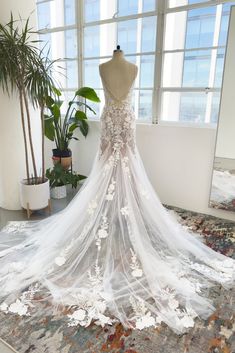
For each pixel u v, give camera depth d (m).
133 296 1.74
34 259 2.04
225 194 2.89
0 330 1.55
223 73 2.61
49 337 1.50
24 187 2.93
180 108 3.18
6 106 2.84
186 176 3.18
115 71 2.03
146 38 3.21
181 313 1.64
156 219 2.13
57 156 3.62
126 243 1.95
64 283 1.84
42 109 2.89
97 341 1.48
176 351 1.42
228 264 2.11
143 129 3.31
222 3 2.64
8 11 2.66
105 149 2.10
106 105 2.08
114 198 2.01
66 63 3.97
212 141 2.91
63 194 3.60
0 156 3.03
